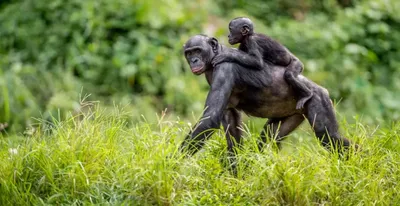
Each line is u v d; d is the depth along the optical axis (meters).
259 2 39.41
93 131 18.95
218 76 18.75
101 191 17.61
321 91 19.55
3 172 18.06
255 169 18.17
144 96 33.34
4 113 31.12
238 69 18.91
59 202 17.52
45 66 34.78
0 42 36.59
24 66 34.50
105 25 35.47
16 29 36.62
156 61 34.19
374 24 37.81
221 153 19.67
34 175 18.06
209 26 35.66
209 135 18.61
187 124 20.47
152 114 31.81
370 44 37.47
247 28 19.09
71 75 33.72
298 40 36.00
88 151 18.28
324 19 38.50
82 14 35.72
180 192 17.64
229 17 37.34
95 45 34.69
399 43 37.84
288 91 19.36
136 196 17.41
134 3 36.00
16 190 17.64
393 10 38.62
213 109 18.48
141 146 18.44
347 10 38.22
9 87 31.98
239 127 19.97
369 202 17.64
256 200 17.75
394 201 17.86
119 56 34.38
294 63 19.53
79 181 17.73
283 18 38.69
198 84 33.88
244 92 19.30
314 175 17.81
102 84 34.12
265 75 19.11
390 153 19.25
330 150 19.36
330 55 35.81
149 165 17.66
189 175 18.06
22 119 31.20
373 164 18.78
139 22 35.47
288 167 17.78
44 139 18.98
